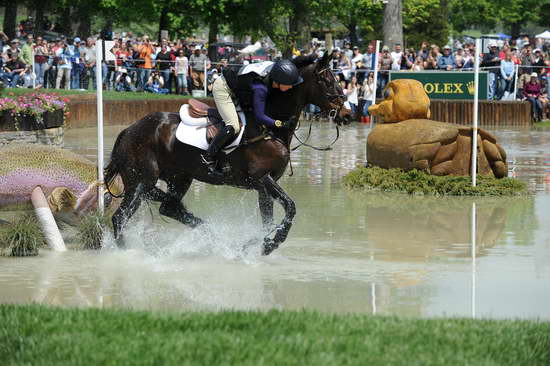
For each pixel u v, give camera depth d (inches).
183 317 343.9
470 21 4104.3
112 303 398.9
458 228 592.4
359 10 2743.6
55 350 301.4
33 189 534.6
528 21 4261.8
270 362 285.7
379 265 482.0
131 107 1480.1
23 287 432.5
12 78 1433.3
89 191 552.7
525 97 1594.5
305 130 1454.2
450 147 761.6
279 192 496.1
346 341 309.7
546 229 586.9
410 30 2999.5
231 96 496.4
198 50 1678.2
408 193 749.9
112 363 286.2
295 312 356.2
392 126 799.1
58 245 528.7
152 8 2281.0
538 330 334.6
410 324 339.3
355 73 1622.8
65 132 1301.7
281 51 2380.7
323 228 595.2
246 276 456.8
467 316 374.3
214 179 511.5
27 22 2439.7
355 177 792.3
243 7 2292.1
